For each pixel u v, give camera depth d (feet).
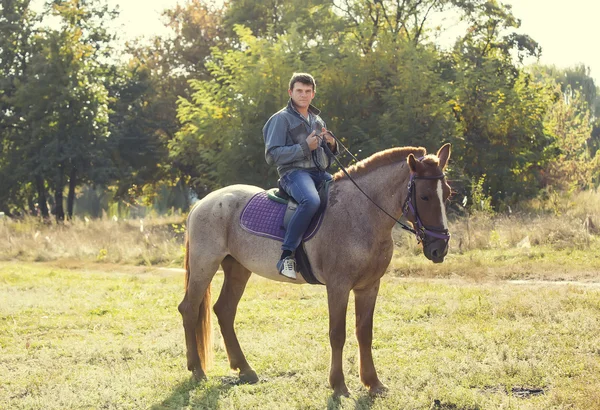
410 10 98.58
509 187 86.43
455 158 81.46
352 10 100.27
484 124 85.20
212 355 22.81
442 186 18.47
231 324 22.65
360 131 76.74
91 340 28.27
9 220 89.25
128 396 20.52
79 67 117.80
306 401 19.26
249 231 21.18
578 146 120.37
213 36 140.36
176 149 92.84
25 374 23.09
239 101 80.84
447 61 94.99
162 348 26.18
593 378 20.24
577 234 52.37
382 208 19.29
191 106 88.17
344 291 19.33
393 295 36.19
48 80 114.73
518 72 98.73
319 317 31.63
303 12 101.09
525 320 28.55
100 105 121.08
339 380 19.72
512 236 55.06
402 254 53.01
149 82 139.74
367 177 19.70
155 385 21.57
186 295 22.71
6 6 124.77
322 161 20.76
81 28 132.46
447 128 78.64
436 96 79.05
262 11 118.42
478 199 69.10
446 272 44.88
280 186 21.13
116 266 59.62
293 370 22.77
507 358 22.82
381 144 75.77
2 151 127.44
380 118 78.23
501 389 20.02
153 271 55.57
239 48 130.11
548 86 106.01
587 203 73.92
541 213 69.26
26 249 70.03
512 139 87.35
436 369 21.81
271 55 80.64
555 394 18.65
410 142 76.48
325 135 20.03
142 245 66.23
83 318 32.99
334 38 95.86
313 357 23.71
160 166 139.33
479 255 50.49
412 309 32.14
